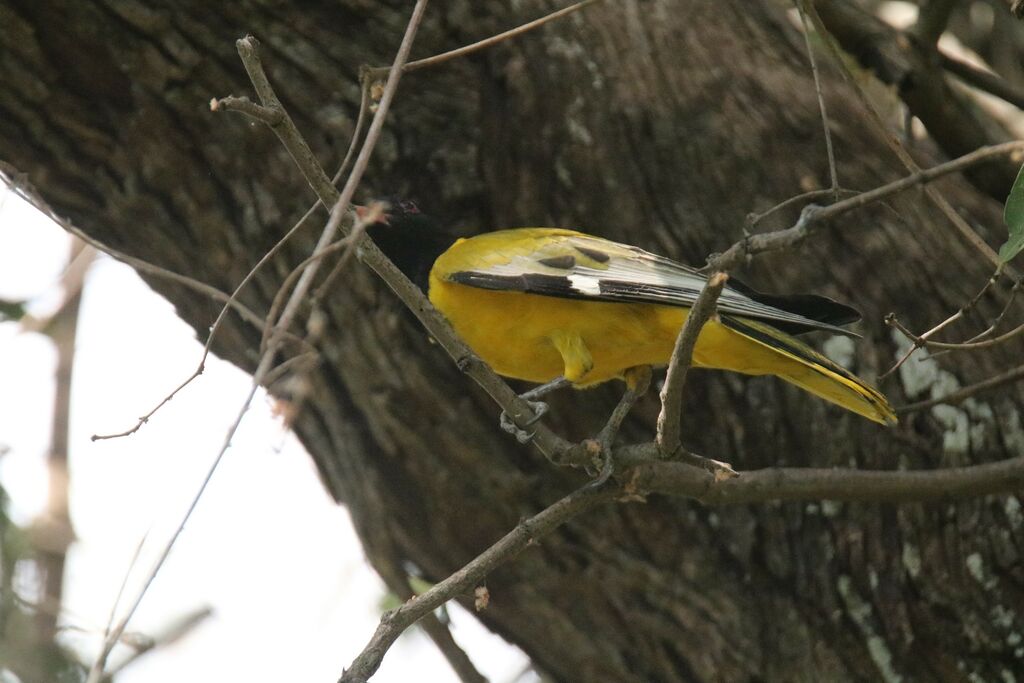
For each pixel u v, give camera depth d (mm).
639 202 10461
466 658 11031
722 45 10992
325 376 10844
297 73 10281
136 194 10609
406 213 10188
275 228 10523
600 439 9156
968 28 15414
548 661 11344
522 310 9305
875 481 8859
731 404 10383
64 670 11547
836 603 10125
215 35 10047
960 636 9844
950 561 9898
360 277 10281
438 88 10500
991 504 9883
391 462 11016
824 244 10352
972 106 14086
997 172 11969
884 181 10477
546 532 8156
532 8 10562
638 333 9141
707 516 10430
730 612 10430
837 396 8906
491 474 10758
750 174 10445
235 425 6059
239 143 10320
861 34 11984
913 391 10031
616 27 10750
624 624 10789
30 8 9727
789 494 8828
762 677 10352
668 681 10859
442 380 10570
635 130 10484
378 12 10289
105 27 9883
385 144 10484
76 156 10508
